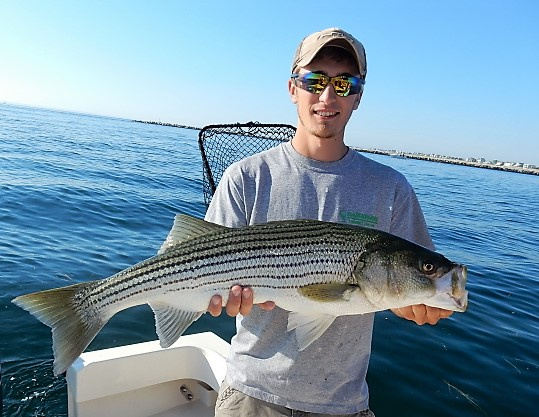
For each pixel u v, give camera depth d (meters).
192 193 5.21
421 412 1.42
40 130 14.29
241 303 0.84
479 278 2.96
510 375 1.65
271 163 0.91
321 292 0.82
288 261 0.84
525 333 2.04
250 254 0.85
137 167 7.19
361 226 0.87
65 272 2.24
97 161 7.38
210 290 0.85
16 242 2.64
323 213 0.88
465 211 6.59
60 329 0.84
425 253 0.86
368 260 0.84
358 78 0.87
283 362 0.83
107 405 1.16
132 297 0.87
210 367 1.22
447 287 0.85
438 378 1.60
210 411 1.25
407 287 0.84
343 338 0.85
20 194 3.93
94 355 1.16
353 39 0.87
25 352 1.59
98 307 0.87
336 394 0.84
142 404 1.21
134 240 2.96
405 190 0.91
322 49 0.85
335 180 0.89
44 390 1.43
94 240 2.87
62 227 3.12
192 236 0.87
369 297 0.85
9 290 1.98
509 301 2.52
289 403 0.83
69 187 4.54
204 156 1.52
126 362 1.17
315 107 0.86
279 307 0.85
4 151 7.11
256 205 0.89
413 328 1.95
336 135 0.88
